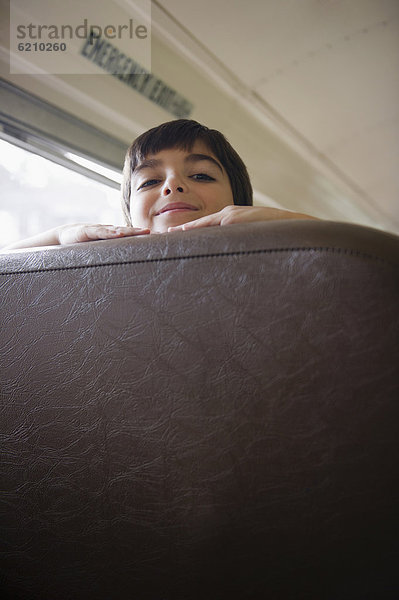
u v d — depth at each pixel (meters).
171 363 0.40
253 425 0.37
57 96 1.84
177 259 0.41
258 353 0.37
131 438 0.42
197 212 0.90
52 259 0.47
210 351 0.39
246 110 2.89
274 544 0.37
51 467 0.46
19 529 0.48
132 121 2.19
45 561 0.47
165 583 0.41
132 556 0.42
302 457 0.36
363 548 0.35
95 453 0.44
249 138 3.05
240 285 0.38
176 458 0.40
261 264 0.37
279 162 3.41
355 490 0.35
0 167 1.76
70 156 1.95
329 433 0.35
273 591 0.38
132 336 0.42
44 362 0.46
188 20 2.12
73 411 0.45
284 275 0.37
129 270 0.43
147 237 0.44
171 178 0.92
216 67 2.47
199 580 0.40
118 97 2.09
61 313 0.46
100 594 0.44
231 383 0.38
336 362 0.35
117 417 0.43
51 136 1.83
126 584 0.43
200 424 0.39
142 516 0.42
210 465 0.39
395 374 0.33
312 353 0.36
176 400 0.40
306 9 2.25
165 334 0.41
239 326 0.38
